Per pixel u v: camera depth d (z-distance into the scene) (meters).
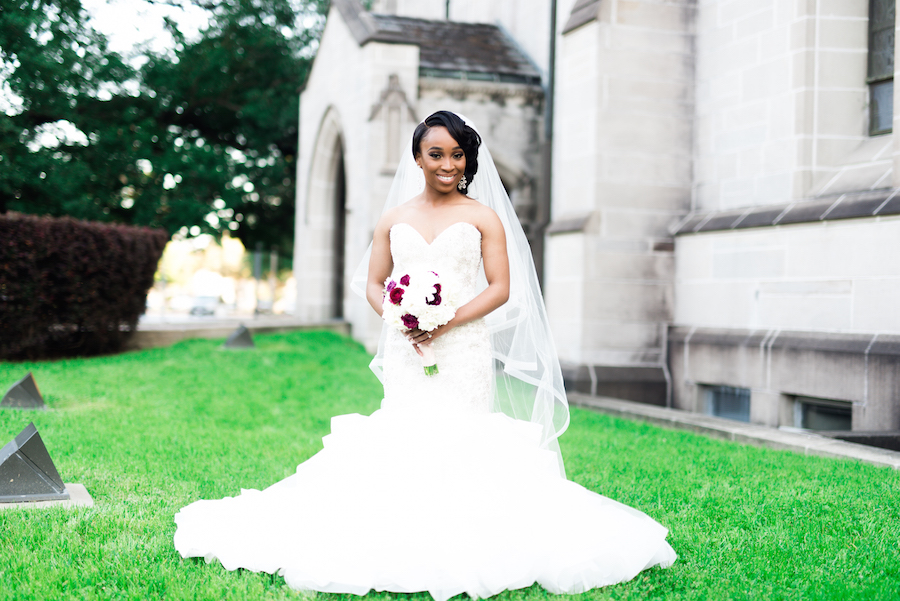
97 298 10.23
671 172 9.36
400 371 3.24
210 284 29.45
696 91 9.38
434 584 2.72
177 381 8.35
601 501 3.24
